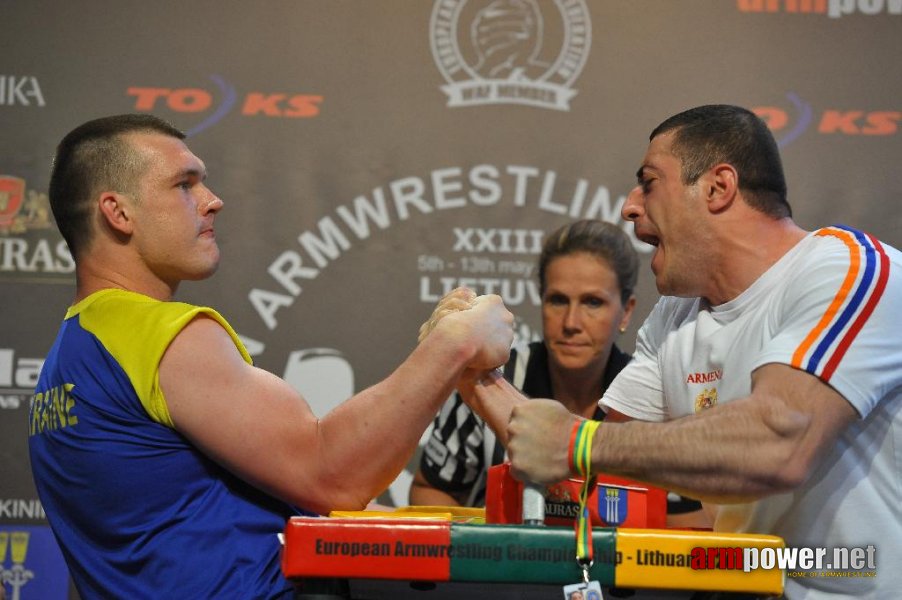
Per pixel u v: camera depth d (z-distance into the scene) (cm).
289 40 310
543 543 127
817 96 308
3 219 302
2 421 297
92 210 180
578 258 257
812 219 306
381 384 166
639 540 127
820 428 145
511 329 174
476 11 309
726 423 143
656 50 310
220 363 163
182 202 181
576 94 310
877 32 309
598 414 262
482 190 308
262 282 305
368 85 310
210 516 163
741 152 172
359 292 306
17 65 307
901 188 306
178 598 160
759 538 127
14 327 300
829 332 149
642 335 202
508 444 148
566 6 309
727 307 173
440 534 127
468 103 310
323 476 162
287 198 307
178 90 308
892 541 158
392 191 307
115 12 309
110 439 165
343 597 134
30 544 295
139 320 168
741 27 310
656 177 176
